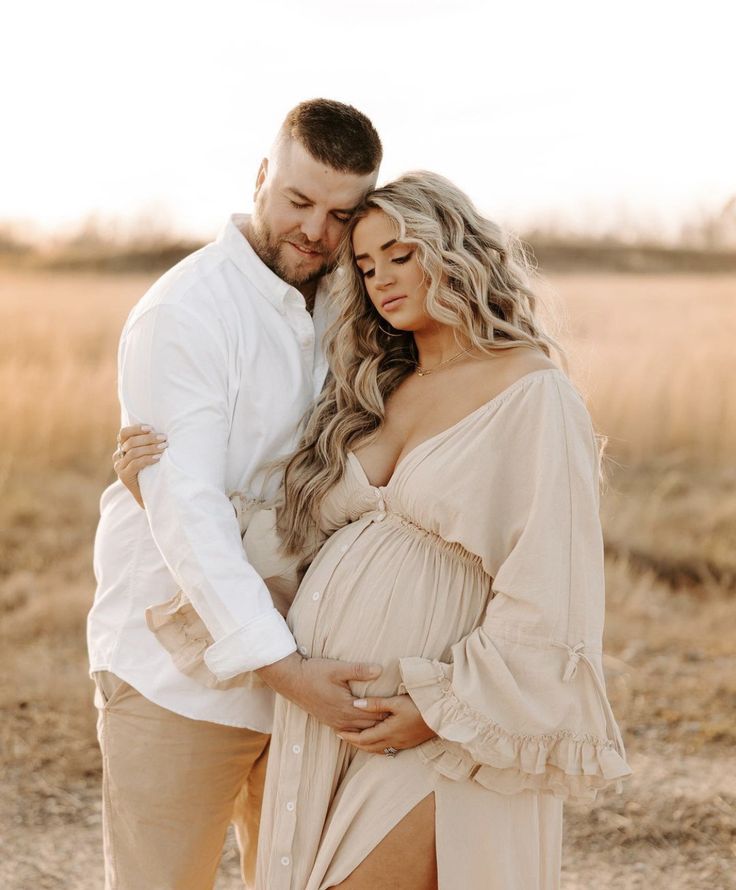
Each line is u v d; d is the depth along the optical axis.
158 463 2.29
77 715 4.25
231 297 2.42
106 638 2.50
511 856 2.12
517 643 2.03
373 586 2.17
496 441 2.08
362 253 2.29
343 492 2.30
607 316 15.58
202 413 2.32
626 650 4.84
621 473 7.99
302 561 2.41
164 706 2.41
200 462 2.30
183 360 2.32
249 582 2.23
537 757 2.02
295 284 2.48
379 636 2.14
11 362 9.66
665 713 4.18
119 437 2.36
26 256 29.05
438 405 2.22
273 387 2.46
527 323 2.29
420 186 2.23
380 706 2.09
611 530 6.41
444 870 2.07
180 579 2.26
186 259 2.47
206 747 2.44
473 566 2.16
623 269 30.23
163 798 2.44
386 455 2.29
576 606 2.04
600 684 2.03
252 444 2.46
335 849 2.14
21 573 5.80
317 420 2.41
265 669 2.21
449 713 2.02
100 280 25.09
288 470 2.39
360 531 2.25
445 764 2.07
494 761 2.02
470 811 2.09
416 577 2.15
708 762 3.80
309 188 2.32
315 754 2.22
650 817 3.46
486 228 2.27
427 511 2.11
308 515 2.37
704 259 30.31
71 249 29.59
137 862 2.47
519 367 2.13
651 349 11.22
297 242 2.40
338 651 2.18
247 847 2.79
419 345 2.32
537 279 2.45
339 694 2.12
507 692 2.01
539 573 2.02
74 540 6.50
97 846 3.43
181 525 2.24
